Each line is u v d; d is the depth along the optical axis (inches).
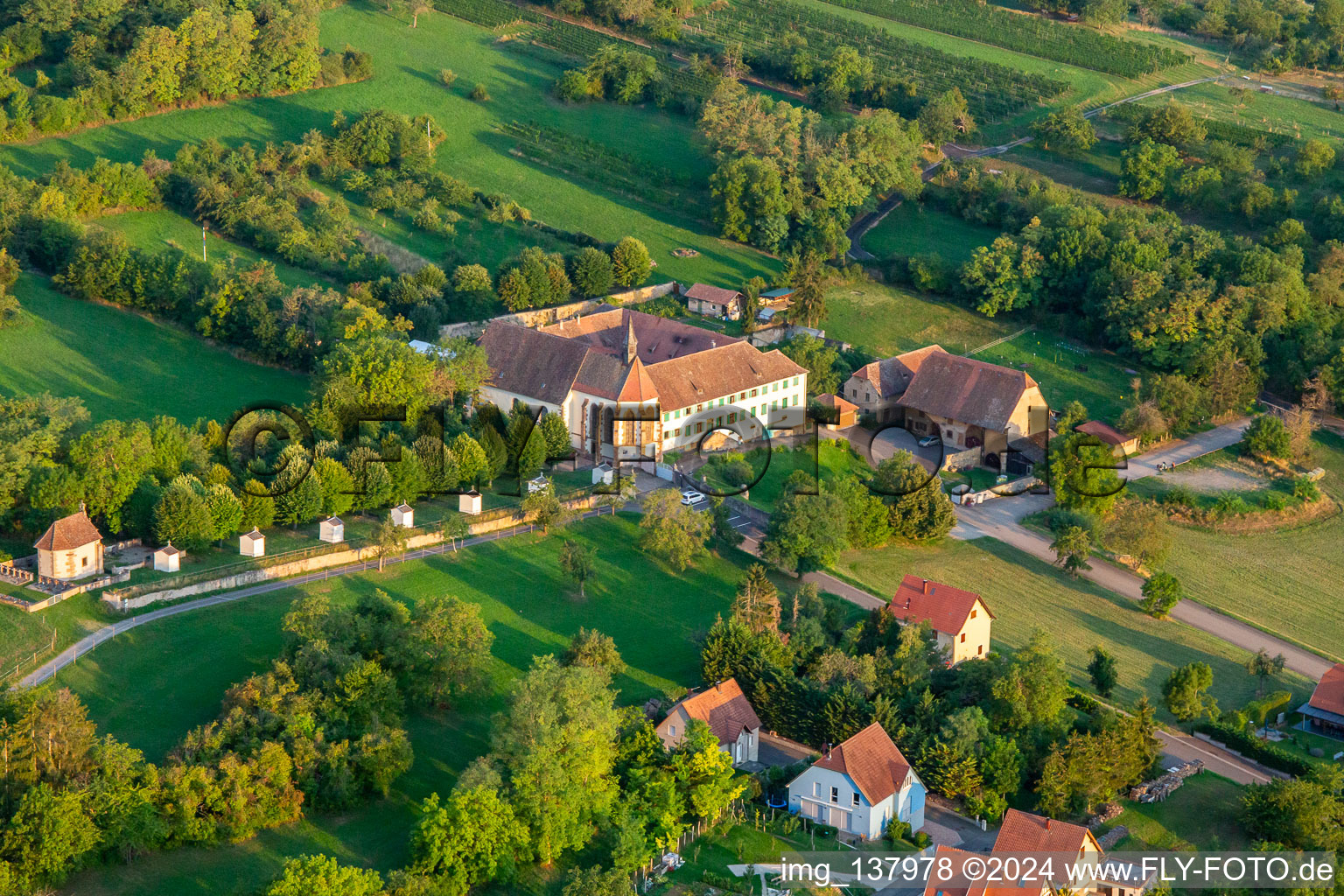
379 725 5137.8
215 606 6018.7
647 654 6077.8
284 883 4355.3
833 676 5836.6
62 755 4712.1
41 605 5831.7
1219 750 5890.8
